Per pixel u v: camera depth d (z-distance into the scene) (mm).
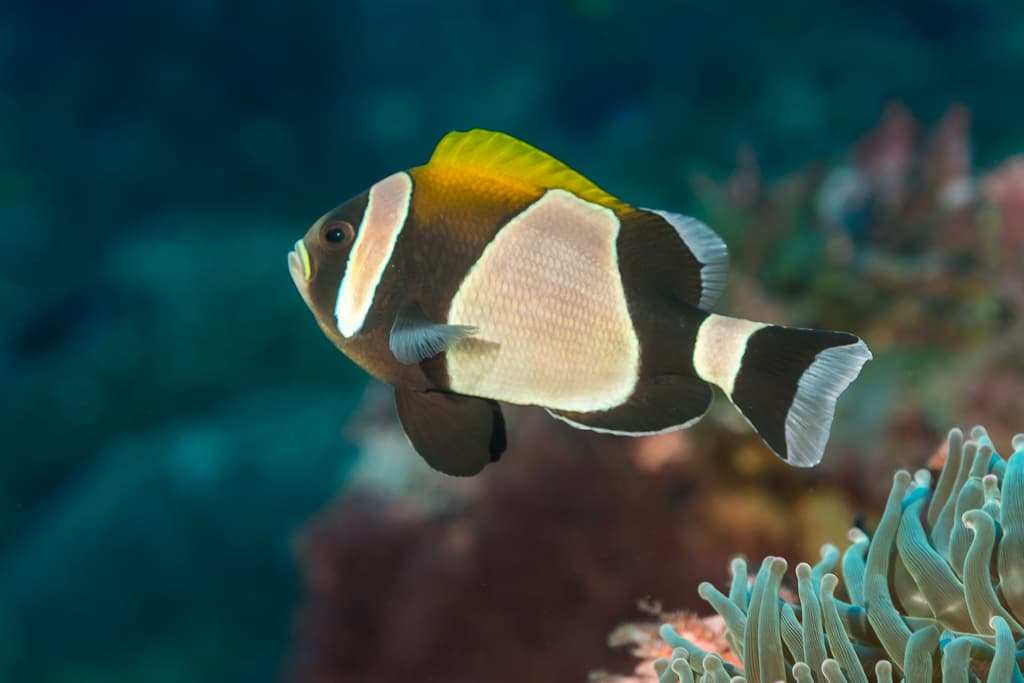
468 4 2660
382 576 745
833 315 760
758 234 787
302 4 2562
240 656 1144
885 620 341
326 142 2615
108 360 1605
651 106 2355
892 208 821
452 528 726
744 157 832
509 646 660
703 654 352
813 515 613
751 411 334
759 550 616
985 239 771
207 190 2551
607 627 634
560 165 336
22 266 2219
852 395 663
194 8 2531
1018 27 2170
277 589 1157
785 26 2297
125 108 2543
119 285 1785
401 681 693
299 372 1606
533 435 679
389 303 341
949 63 2162
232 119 2586
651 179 2098
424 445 352
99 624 1147
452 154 339
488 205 338
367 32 2637
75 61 2521
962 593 345
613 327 337
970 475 361
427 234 339
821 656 338
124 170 2484
